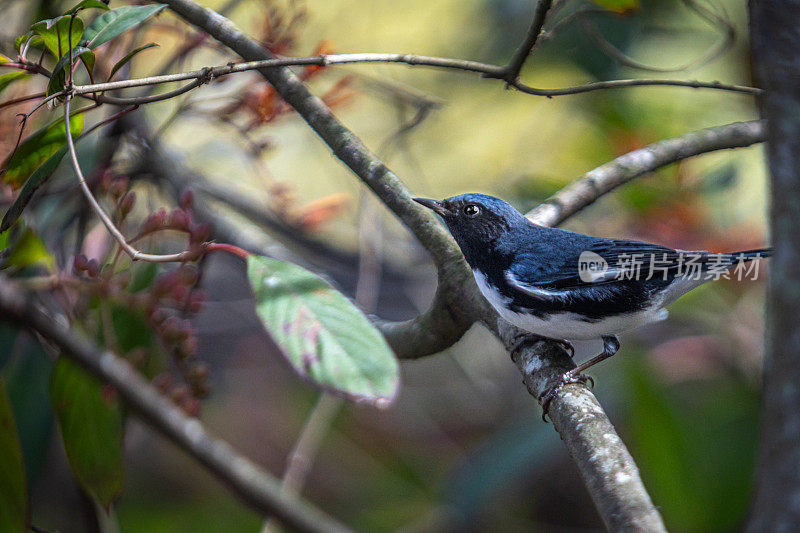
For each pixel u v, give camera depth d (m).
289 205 9.87
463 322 7.92
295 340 5.53
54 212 8.84
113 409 6.97
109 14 6.57
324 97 8.62
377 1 14.54
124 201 6.70
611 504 4.89
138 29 9.16
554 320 7.47
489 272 7.94
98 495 7.05
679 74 12.20
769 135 3.68
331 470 13.56
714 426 10.51
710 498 9.98
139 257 5.80
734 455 10.26
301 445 8.12
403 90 10.33
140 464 12.88
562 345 8.33
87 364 5.56
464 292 7.75
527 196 11.69
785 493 3.29
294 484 7.86
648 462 10.08
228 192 11.85
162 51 10.77
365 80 10.40
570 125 14.05
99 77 9.07
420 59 7.48
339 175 13.88
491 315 7.99
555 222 8.47
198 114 9.04
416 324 8.12
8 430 6.09
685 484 9.95
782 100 3.62
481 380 12.92
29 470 8.54
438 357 14.29
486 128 14.57
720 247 10.09
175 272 6.44
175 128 12.40
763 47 3.71
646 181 10.53
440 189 14.56
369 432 13.98
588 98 12.38
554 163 13.32
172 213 6.36
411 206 8.06
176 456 12.91
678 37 12.57
